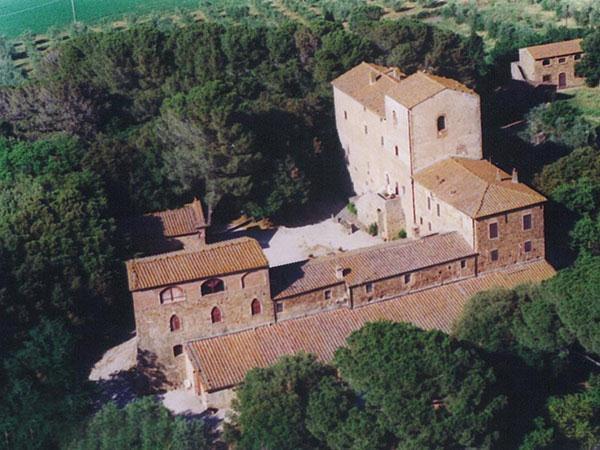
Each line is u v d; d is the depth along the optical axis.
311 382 91.00
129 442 88.06
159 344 103.75
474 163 120.50
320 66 150.88
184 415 98.31
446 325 105.44
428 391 86.88
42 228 114.12
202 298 103.38
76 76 162.12
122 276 116.31
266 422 87.00
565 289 97.06
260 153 132.00
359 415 86.69
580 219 119.69
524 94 174.88
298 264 109.50
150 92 154.62
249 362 100.12
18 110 152.38
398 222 126.88
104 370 108.94
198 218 126.56
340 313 106.56
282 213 137.75
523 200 111.69
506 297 101.12
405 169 123.00
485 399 88.38
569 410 92.62
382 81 133.75
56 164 131.38
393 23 161.12
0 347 103.75
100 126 153.88
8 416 94.56
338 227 134.50
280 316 106.50
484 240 111.19
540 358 97.44
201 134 129.25
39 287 109.25
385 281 108.38
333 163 145.38
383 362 87.62
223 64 160.50
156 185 133.38
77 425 94.00
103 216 123.75
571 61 177.62
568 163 124.88
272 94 149.38
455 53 159.38
